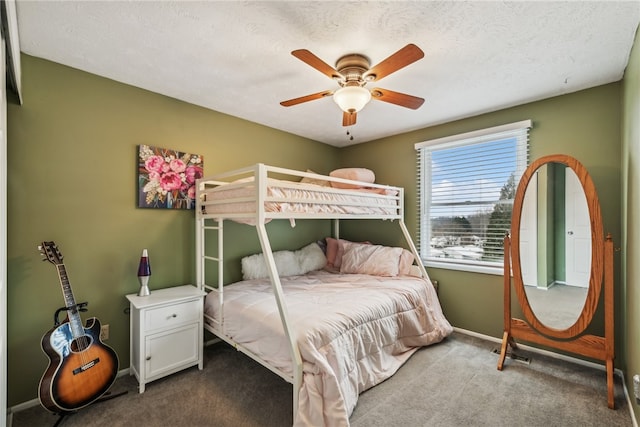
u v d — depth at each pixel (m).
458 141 3.17
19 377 1.91
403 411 1.86
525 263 2.46
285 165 3.61
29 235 1.95
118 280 2.32
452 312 3.20
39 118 1.98
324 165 4.13
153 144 2.51
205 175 2.84
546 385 2.14
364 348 2.11
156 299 2.23
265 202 1.94
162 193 2.54
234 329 2.19
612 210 2.31
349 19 1.60
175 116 2.65
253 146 3.27
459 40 1.78
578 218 2.21
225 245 3.04
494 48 1.87
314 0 1.46
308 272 3.54
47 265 2.01
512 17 1.58
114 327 2.29
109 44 1.84
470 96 2.60
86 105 2.17
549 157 2.31
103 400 1.98
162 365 2.18
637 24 1.62
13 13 1.38
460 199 3.20
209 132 2.88
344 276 3.26
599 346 2.09
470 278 3.08
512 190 2.84
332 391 1.61
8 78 1.70
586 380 2.20
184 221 2.70
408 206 3.60
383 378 2.18
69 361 1.81
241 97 2.63
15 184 1.90
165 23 1.64
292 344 1.69
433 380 2.20
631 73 1.88
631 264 1.88
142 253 2.41
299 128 3.51
